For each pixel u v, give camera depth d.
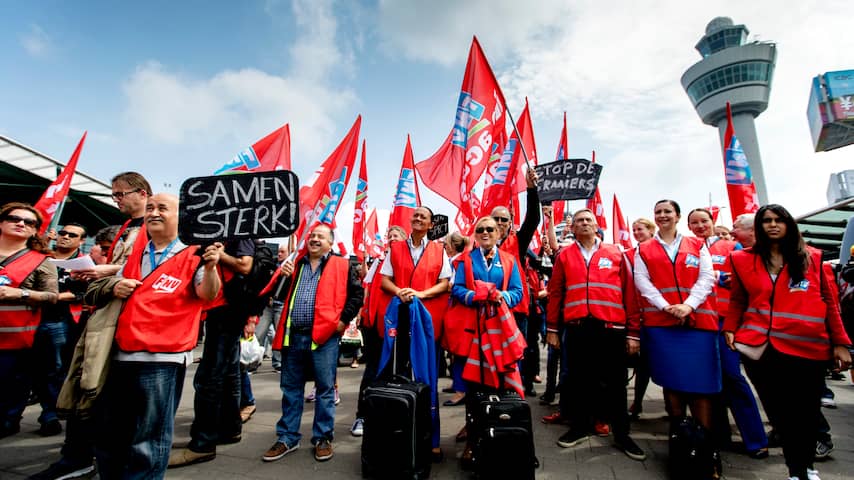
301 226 4.46
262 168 5.05
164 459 2.36
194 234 2.52
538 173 5.65
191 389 5.64
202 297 2.41
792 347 2.75
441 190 5.01
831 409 4.87
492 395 2.95
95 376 2.13
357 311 3.63
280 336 3.60
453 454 3.43
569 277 3.74
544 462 3.23
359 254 7.49
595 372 3.54
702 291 3.15
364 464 2.93
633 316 3.55
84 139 5.82
